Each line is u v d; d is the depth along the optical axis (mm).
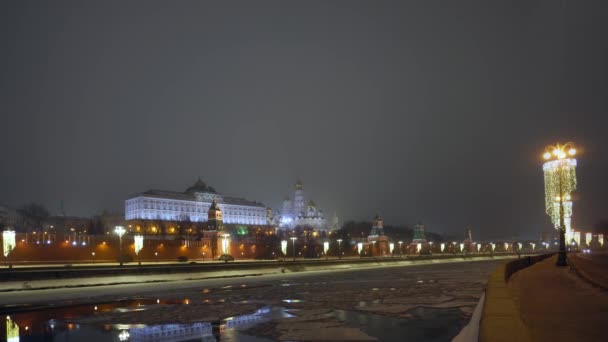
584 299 21969
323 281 60438
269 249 155750
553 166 52031
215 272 74875
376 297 36250
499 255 188375
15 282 48812
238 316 26922
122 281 58812
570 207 51781
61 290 50062
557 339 12609
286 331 21750
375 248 197875
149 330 22672
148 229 187875
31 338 21312
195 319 25984
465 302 31609
